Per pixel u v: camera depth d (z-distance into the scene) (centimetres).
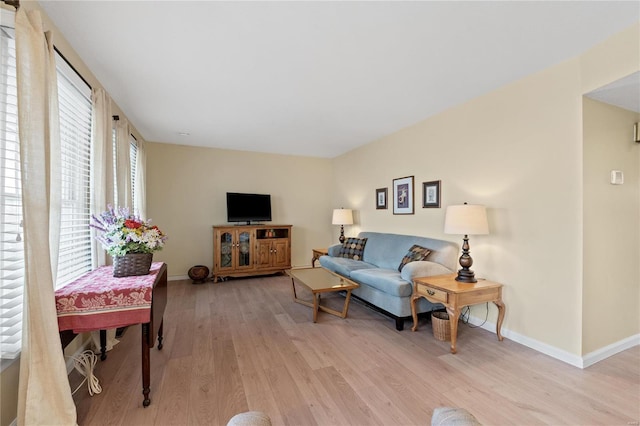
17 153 154
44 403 138
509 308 264
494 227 279
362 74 246
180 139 468
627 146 243
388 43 201
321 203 616
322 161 617
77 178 221
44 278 142
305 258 602
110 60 223
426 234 366
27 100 139
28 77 139
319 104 316
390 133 431
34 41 142
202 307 358
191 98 297
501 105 272
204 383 194
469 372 208
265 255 520
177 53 214
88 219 235
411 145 391
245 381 196
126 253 203
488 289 256
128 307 170
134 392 183
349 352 239
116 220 205
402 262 351
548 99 236
